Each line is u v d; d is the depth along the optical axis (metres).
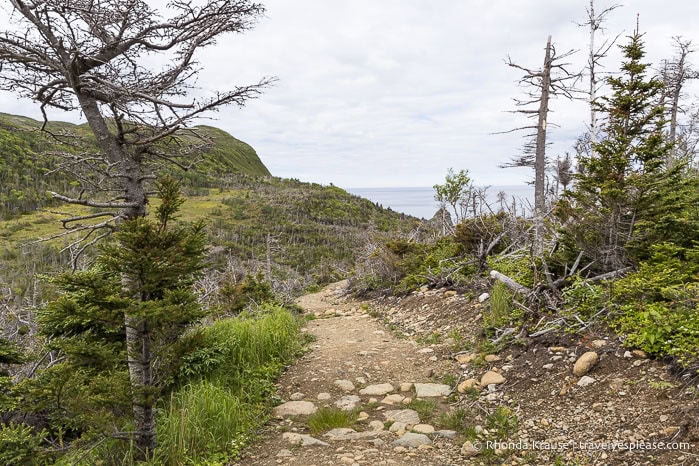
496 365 6.32
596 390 4.90
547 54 11.75
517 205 12.61
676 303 5.40
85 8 4.16
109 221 4.62
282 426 5.46
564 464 3.94
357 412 5.75
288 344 8.41
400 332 9.59
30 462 4.63
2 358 6.54
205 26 4.80
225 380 6.36
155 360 4.91
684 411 3.97
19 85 4.66
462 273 11.77
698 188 8.23
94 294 4.32
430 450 4.58
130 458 4.41
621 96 8.07
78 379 4.52
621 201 6.84
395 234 16.25
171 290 4.83
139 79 4.93
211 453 4.75
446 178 15.57
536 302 7.25
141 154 4.84
